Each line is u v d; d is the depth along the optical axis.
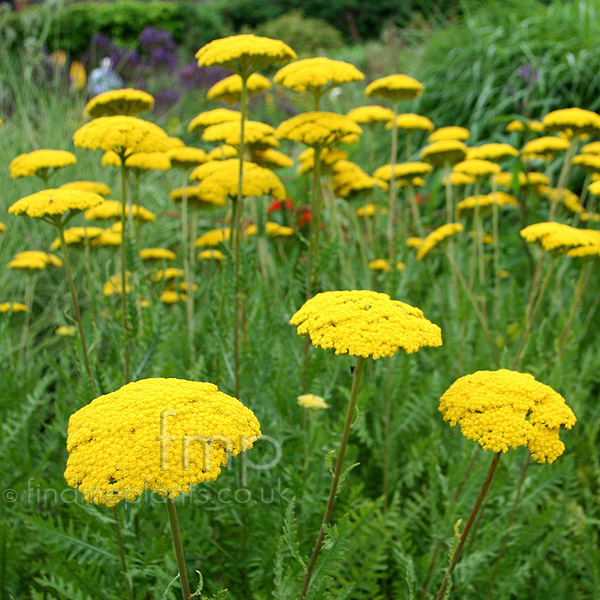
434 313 3.58
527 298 3.90
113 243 2.83
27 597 2.04
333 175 3.04
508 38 6.72
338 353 1.32
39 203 1.88
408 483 2.46
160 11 12.53
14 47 7.41
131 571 1.83
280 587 1.62
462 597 2.10
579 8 6.56
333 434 2.18
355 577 2.09
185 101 7.45
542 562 2.21
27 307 3.06
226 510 2.12
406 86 2.83
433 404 2.76
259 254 3.01
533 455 1.37
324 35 14.55
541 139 3.28
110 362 2.33
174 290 3.46
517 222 5.27
